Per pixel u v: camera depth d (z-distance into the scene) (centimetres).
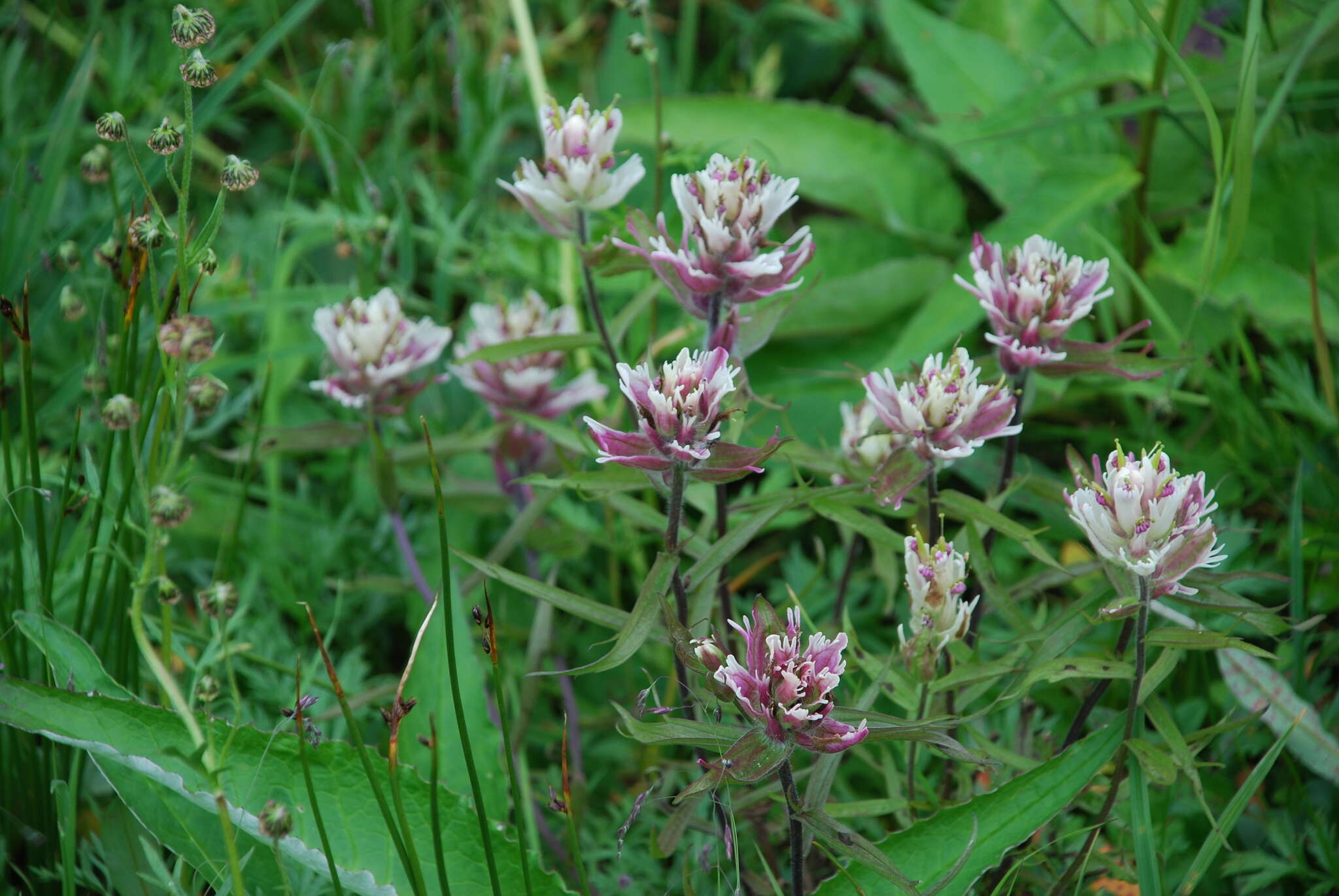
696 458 47
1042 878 53
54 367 66
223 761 50
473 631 58
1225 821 50
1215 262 66
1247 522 60
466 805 51
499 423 60
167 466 49
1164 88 65
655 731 47
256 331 68
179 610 62
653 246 51
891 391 50
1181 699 59
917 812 54
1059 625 50
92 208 64
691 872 54
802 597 60
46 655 51
